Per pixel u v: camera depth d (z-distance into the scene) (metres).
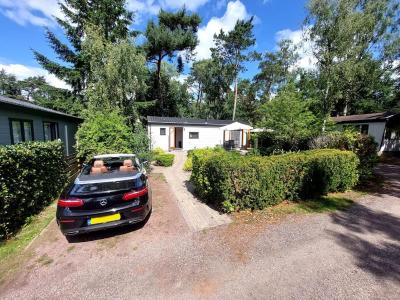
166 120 19.42
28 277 2.73
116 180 3.93
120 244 3.52
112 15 16.88
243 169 4.45
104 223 3.53
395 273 2.64
